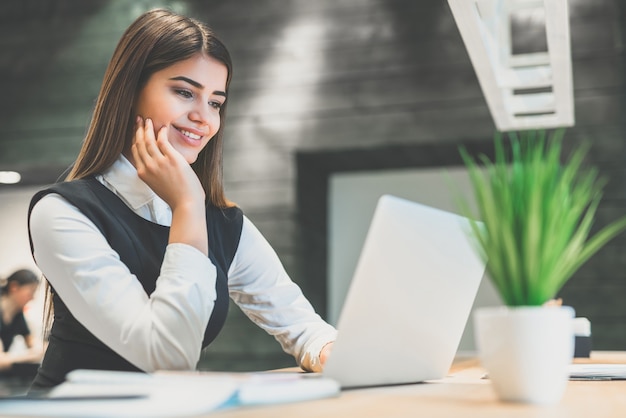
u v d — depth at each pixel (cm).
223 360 450
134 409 69
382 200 93
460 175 494
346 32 459
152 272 137
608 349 406
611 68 415
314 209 493
